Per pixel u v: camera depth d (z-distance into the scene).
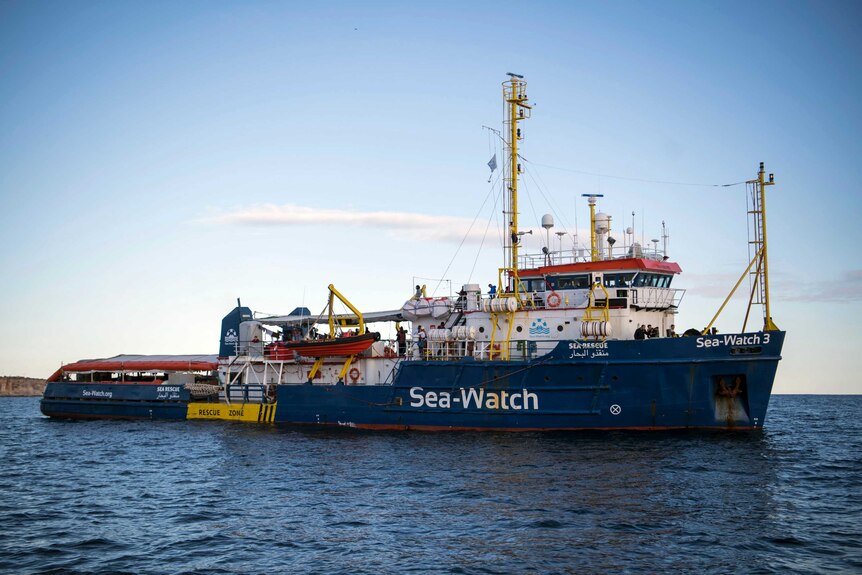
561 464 30.88
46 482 31.45
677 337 37.38
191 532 22.39
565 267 42.16
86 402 56.28
